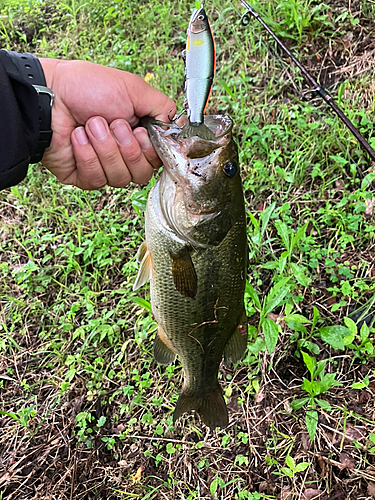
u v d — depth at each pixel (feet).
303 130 2.25
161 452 1.69
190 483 1.61
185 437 1.69
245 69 2.60
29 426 1.87
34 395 1.95
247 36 2.64
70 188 2.51
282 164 2.26
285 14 2.53
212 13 2.92
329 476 1.49
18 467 1.77
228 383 1.76
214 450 1.64
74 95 1.10
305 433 1.59
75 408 1.86
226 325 1.32
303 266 1.92
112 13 3.20
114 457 1.73
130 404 1.81
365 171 2.09
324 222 2.05
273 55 2.56
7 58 1.00
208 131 1.11
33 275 2.30
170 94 2.65
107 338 2.00
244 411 1.69
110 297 2.13
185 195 1.15
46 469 1.75
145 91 1.17
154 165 1.19
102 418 1.80
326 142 2.18
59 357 2.00
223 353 1.40
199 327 1.29
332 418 1.59
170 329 1.32
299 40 2.51
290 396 1.68
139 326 1.95
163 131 1.12
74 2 3.45
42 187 2.61
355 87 2.29
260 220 2.08
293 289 1.87
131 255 2.20
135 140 1.10
